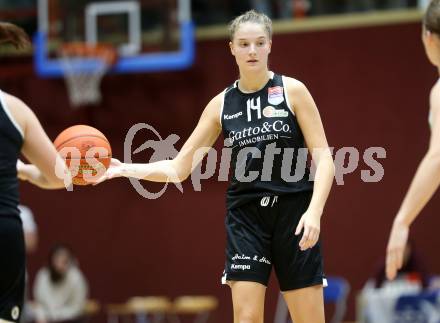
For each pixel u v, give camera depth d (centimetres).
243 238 1021
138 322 3025
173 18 2998
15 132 841
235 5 3198
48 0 3091
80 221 3108
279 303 2803
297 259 1016
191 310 2831
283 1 3161
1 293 823
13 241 825
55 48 3072
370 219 2791
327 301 2653
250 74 1028
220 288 2938
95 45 3003
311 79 2916
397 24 2850
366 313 2152
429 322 2064
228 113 1051
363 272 2770
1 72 3203
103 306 3055
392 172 2795
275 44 2969
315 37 2925
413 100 2811
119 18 3044
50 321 2511
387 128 2822
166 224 3012
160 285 3002
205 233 2964
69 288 2545
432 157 830
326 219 2825
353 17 2891
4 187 827
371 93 2852
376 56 2859
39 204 3150
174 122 3044
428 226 2723
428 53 968
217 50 3028
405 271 2327
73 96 3039
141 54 3012
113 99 3105
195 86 3038
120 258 3055
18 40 923
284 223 1019
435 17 939
